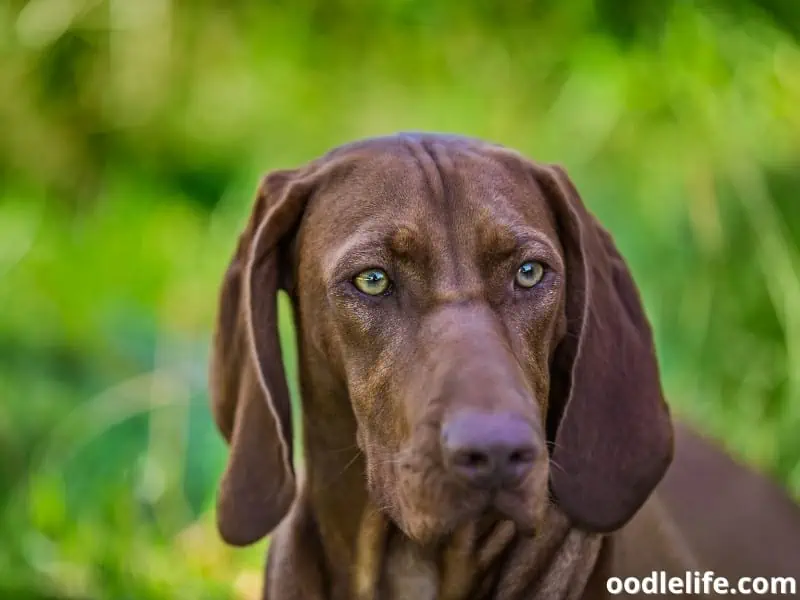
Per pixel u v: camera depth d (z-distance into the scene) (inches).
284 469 204.8
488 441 160.6
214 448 374.6
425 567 205.0
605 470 202.5
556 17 395.9
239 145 437.4
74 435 371.6
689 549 225.6
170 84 426.9
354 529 207.5
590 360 202.8
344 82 423.5
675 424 263.6
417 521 171.0
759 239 373.1
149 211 441.4
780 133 382.3
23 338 405.1
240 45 426.3
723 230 378.9
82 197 436.8
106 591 309.3
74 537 323.0
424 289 187.2
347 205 197.0
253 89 430.9
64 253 427.2
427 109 414.0
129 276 431.2
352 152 207.2
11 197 429.7
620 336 207.3
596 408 203.0
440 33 409.7
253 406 207.5
